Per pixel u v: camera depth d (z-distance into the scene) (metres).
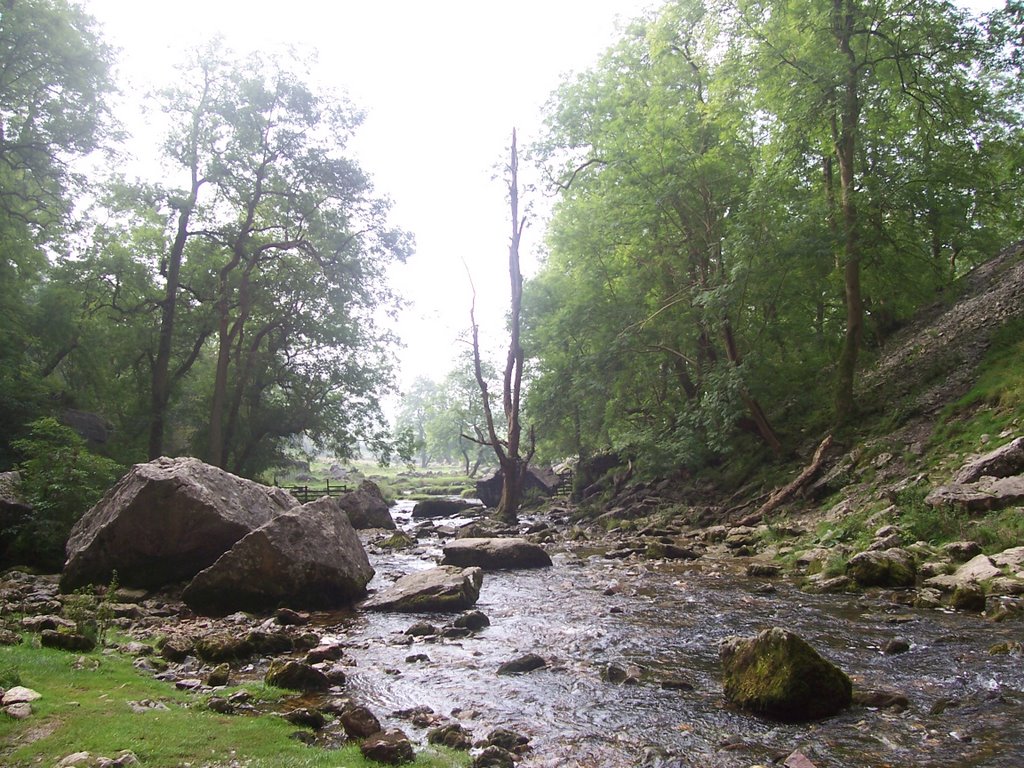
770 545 16.34
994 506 12.64
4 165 27.83
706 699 6.38
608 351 25.56
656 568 14.94
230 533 12.18
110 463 16.31
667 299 25.78
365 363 37.31
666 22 25.64
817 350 24.75
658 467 25.06
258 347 35.19
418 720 5.77
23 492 15.17
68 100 26.36
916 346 22.88
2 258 28.58
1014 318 19.72
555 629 9.45
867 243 19.66
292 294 34.16
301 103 30.91
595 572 14.88
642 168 23.73
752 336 24.97
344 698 6.29
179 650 7.66
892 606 10.03
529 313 32.81
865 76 19.62
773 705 5.82
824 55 19.48
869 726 5.50
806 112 19.02
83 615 8.09
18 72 25.06
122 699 5.53
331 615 10.77
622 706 6.21
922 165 19.11
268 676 6.66
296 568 11.16
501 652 8.23
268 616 10.63
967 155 19.47
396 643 8.74
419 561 17.38
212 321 31.67
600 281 28.89
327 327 34.78
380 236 34.66
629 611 10.49
